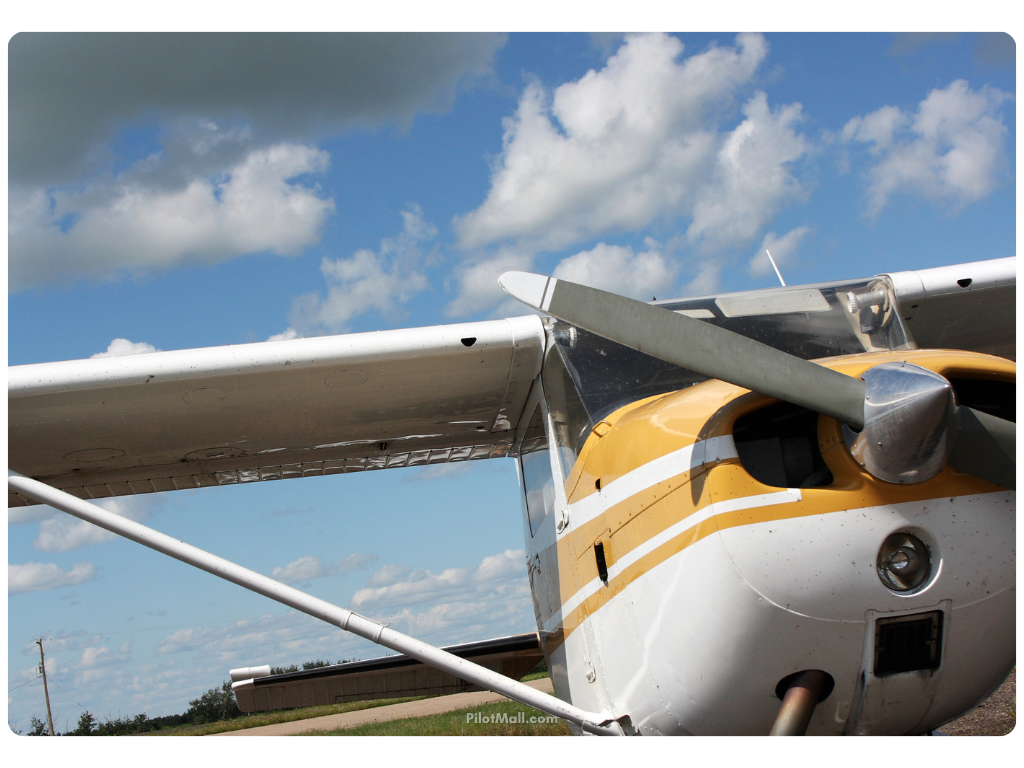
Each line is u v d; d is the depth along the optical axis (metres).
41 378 3.72
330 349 3.86
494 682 3.31
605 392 3.51
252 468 5.25
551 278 2.82
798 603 2.38
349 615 3.43
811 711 2.49
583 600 3.45
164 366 3.79
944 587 2.38
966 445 2.41
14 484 3.62
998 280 4.09
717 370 2.50
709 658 2.55
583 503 3.39
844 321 3.78
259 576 3.49
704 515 2.50
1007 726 4.32
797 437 2.63
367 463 5.48
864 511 2.37
